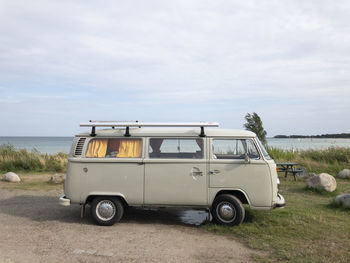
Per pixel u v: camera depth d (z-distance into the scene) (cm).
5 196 984
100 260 462
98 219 652
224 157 646
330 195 979
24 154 1753
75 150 665
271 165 620
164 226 653
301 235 582
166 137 654
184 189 632
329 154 1678
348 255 483
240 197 646
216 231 607
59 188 1133
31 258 466
